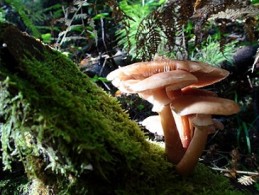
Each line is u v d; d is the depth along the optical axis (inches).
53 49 8.5
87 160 6.7
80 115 6.9
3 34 6.9
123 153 7.2
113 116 8.7
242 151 15.1
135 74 7.9
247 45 16.2
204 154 14.8
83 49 21.7
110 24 22.6
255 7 10.3
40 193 8.1
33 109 6.4
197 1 10.4
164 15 10.9
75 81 8.4
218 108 7.1
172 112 8.8
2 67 6.6
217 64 15.9
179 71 7.2
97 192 7.3
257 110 16.0
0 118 6.8
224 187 8.6
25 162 7.7
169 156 8.5
